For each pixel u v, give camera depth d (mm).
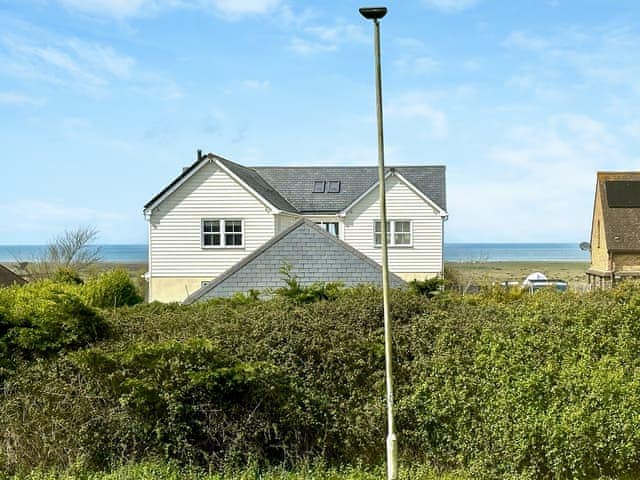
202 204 24453
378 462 6352
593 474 5727
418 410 6398
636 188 34062
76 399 6395
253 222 24297
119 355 6352
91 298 12914
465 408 6215
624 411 5766
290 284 8852
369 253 26531
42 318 6844
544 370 6211
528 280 33656
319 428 6445
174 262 24500
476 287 19969
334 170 29672
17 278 20953
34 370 6617
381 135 5414
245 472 6047
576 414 5727
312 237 12695
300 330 6891
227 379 6270
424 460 6355
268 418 6387
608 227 32875
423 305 7559
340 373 6633
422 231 26188
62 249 36094
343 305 7414
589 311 7297
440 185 28109
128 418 6285
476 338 6812
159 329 7137
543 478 5875
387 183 26328
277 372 6371
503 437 5941
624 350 6727
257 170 30094
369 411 6410
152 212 24469
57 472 6141
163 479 5875
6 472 6160
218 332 6898
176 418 6254
